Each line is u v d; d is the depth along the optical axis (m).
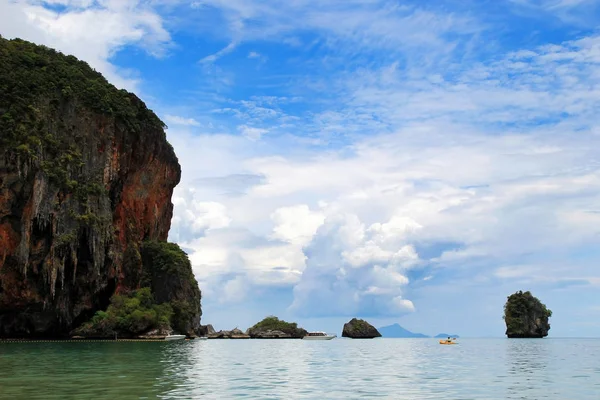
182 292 134.88
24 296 102.62
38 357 54.44
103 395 27.47
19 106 108.69
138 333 113.31
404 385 35.06
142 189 137.38
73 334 110.19
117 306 116.31
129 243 131.88
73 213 108.06
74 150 114.81
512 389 33.41
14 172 102.00
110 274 118.31
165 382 33.84
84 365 44.66
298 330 188.12
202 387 32.12
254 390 31.38
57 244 104.38
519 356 71.50
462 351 87.88
